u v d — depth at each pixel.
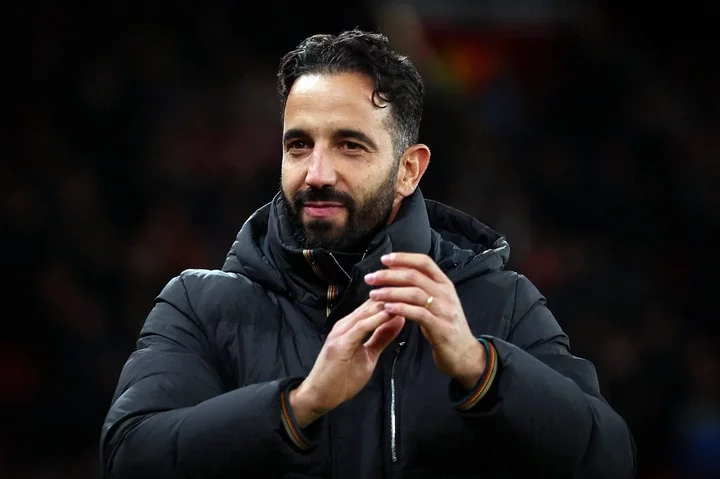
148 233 19.94
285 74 7.10
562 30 27.52
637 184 24.44
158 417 6.57
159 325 7.20
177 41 22.17
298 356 7.00
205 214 20.33
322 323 7.11
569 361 7.13
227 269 7.46
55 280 19.14
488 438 6.48
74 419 18.39
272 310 7.18
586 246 23.11
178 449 6.40
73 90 21.38
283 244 7.11
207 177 20.66
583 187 24.02
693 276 23.27
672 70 27.00
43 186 20.06
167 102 21.39
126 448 6.54
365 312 6.30
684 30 27.69
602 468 6.64
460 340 6.32
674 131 25.58
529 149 24.73
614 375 20.55
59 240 19.56
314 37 7.08
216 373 7.06
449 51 27.38
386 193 7.00
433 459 6.82
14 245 19.20
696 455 19.98
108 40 21.86
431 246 7.44
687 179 24.81
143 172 20.72
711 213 24.22
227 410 6.36
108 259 19.73
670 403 20.55
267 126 21.48
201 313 7.18
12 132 20.84
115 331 19.14
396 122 7.02
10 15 21.61
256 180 20.73
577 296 21.84
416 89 7.17
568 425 6.50
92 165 20.80
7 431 18.09
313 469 6.76
